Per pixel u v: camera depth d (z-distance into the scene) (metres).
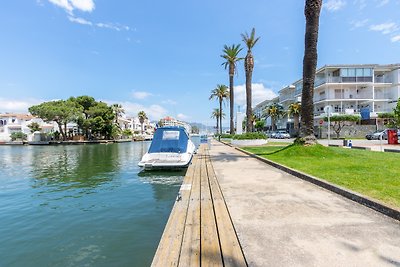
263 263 2.93
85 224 6.33
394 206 4.57
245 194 6.27
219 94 62.81
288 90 65.00
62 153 32.50
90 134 68.06
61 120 59.12
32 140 64.12
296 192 6.38
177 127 17.56
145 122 139.00
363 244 3.38
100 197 9.10
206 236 3.79
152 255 4.63
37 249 4.98
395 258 3.00
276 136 53.56
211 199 6.01
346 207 5.06
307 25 13.70
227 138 43.06
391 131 24.70
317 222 4.23
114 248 4.95
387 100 45.12
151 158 14.77
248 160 14.07
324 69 46.94
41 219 6.79
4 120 75.25
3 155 30.11
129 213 7.15
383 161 10.58
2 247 5.09
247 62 29.77
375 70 46.75
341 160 11.11
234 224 4.20
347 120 40.22
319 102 47.69
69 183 11.98
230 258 3.06
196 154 19.12
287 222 4.26
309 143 13.52
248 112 29.58
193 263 2.99
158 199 8.70
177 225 4.29
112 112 70.12
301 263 2.91
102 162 21.19
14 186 11.48
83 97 65.00
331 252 3.17
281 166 10.25
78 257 4.61
